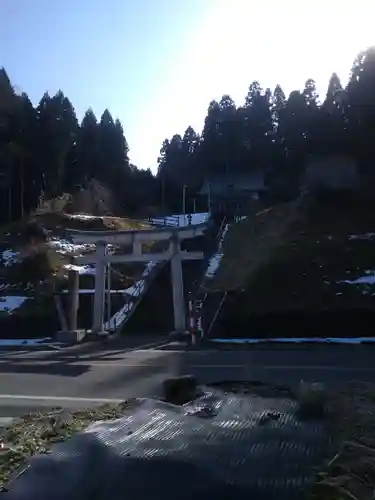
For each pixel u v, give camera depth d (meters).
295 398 7.17
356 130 39.31
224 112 64.06
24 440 7.09
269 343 21.50
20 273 32.19
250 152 58.78
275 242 30.52
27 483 4.64
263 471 4.51
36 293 30.27
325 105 45.47
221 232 36.28
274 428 5.52
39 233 38.75
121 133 72.25
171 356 18.14
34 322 28.05
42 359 18.34
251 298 25.45
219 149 60.97
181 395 7.96
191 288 29.48
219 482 4.31
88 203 53.00
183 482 4.32
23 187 47.50
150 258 24.22
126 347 21.38
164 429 5.51
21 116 50.34
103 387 12.61
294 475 4.54
